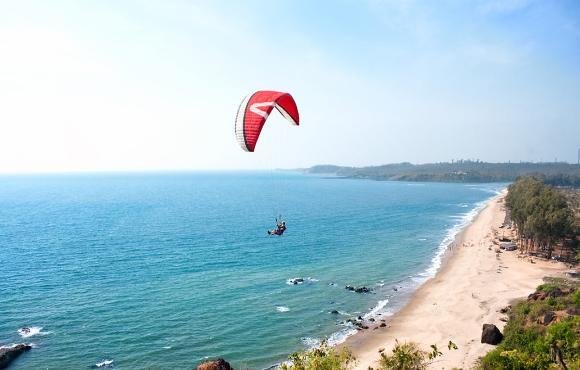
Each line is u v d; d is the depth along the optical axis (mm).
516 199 117688
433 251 99938
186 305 61125
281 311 59281
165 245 104562
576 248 90062
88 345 48438
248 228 132500
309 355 24375
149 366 44219
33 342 48969
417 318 55938
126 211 185125
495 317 52562
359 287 69688
